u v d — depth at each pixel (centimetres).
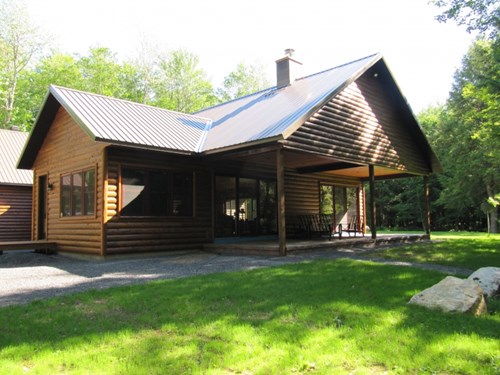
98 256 1007
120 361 327
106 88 3294
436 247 1225
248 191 1374
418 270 734
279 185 975
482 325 403
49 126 1311
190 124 1295
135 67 3272
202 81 3500
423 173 1617
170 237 1127
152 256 1079
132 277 736
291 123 948
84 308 493
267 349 348
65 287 652
